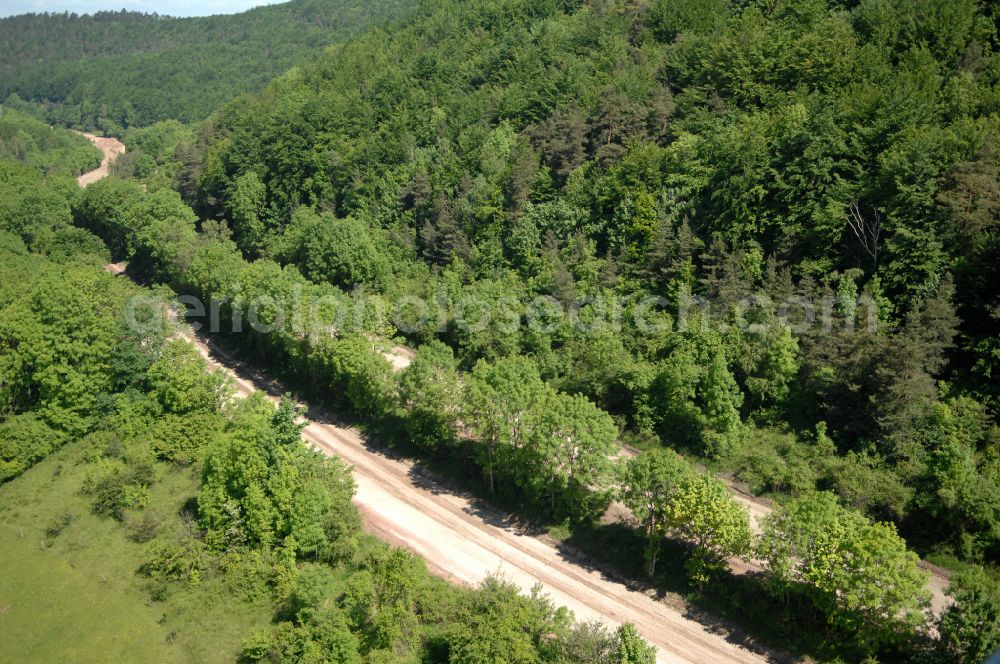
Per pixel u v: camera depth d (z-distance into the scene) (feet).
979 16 309.63
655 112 336.70
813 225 255.09
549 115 397.19
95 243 463.42
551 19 515.91
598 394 245.45
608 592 183.21
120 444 249.14
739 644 164.35
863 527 157.58
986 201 217.77
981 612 138.10
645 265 280.31
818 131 264.72
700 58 364.17
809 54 326.24
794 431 220.23
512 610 153.89
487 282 313.32
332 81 581.94
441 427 235.61
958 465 179.52
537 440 198.90
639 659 141.69
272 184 455.22
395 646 161.48
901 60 310.65
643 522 184.14
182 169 534.78
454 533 209.05
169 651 173.78
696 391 232.12
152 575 195.52
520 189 335.67
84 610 187.32
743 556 172.35
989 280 213.66
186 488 227.81
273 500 197.47
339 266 354.54
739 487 209.05
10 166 534.37
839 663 153.28
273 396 301.63
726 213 269.85
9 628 182.70
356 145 455.22
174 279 396.57
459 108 444.55
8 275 342.85
